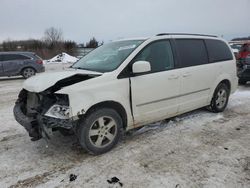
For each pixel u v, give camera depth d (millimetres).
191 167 2998
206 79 4664
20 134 4223
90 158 3281
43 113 3123
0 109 5969
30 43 42281
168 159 3209
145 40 3844
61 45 42656
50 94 3158
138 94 3586
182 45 4309
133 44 3857
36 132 3168
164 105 4000
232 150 3441
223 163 3080
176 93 4121
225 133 4086
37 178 2836
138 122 3748
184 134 4047
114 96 3311
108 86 3264
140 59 3650
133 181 2734
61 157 3328
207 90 4789
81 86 3047
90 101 3078
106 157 3299
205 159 3189
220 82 5055
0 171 2996
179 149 3496
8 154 3447
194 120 4730
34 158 3316
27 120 3178
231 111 5359
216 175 2814
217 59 4961
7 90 8953
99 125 3297
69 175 2883
